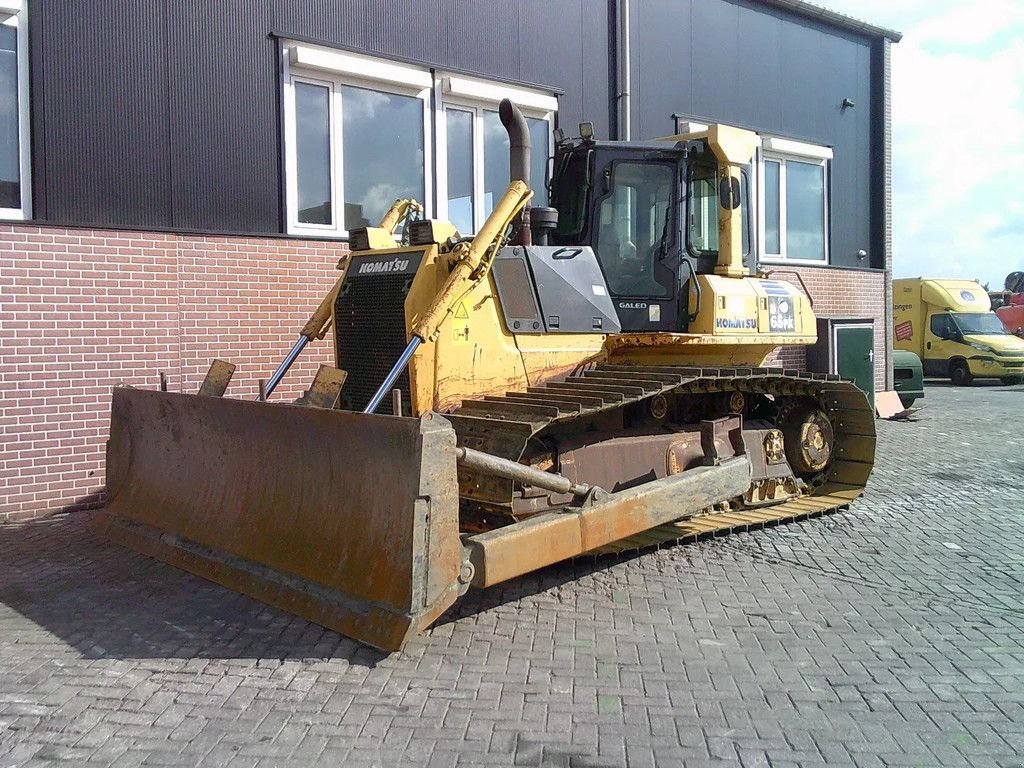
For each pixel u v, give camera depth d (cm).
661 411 651
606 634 461
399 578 413
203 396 554
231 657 429
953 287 2303
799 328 764
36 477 724
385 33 926
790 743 345
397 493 422
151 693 388
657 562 597
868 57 1502
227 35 824
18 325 711
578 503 517
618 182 664
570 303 600
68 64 739
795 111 1384
